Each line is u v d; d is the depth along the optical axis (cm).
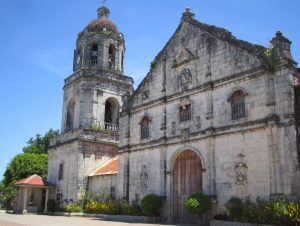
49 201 4406
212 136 2689
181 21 3228
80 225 2427
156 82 3359
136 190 3306
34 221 2811
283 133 2266
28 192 4800
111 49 4806
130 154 3478
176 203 2933
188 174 2889
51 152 4775
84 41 4731
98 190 3978
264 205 2175
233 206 2341
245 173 2423
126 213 3209
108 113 4778
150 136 3281
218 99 2733
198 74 2950
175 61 3197
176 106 3088
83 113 4409
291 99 2272
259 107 2438
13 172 5850
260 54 2517
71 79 4772
